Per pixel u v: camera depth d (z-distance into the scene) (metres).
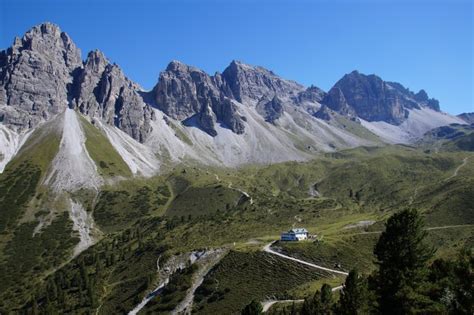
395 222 65.44
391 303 63.81
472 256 64.56
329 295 99.50
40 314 190.88
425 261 64.38
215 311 165.75
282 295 161.62
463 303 62.06
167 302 183.62
